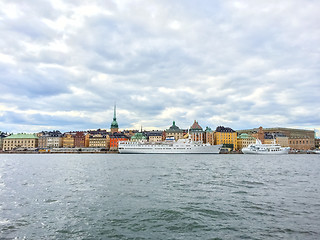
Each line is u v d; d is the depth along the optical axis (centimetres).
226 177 5625
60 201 3341
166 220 2573
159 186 4416
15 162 11188
